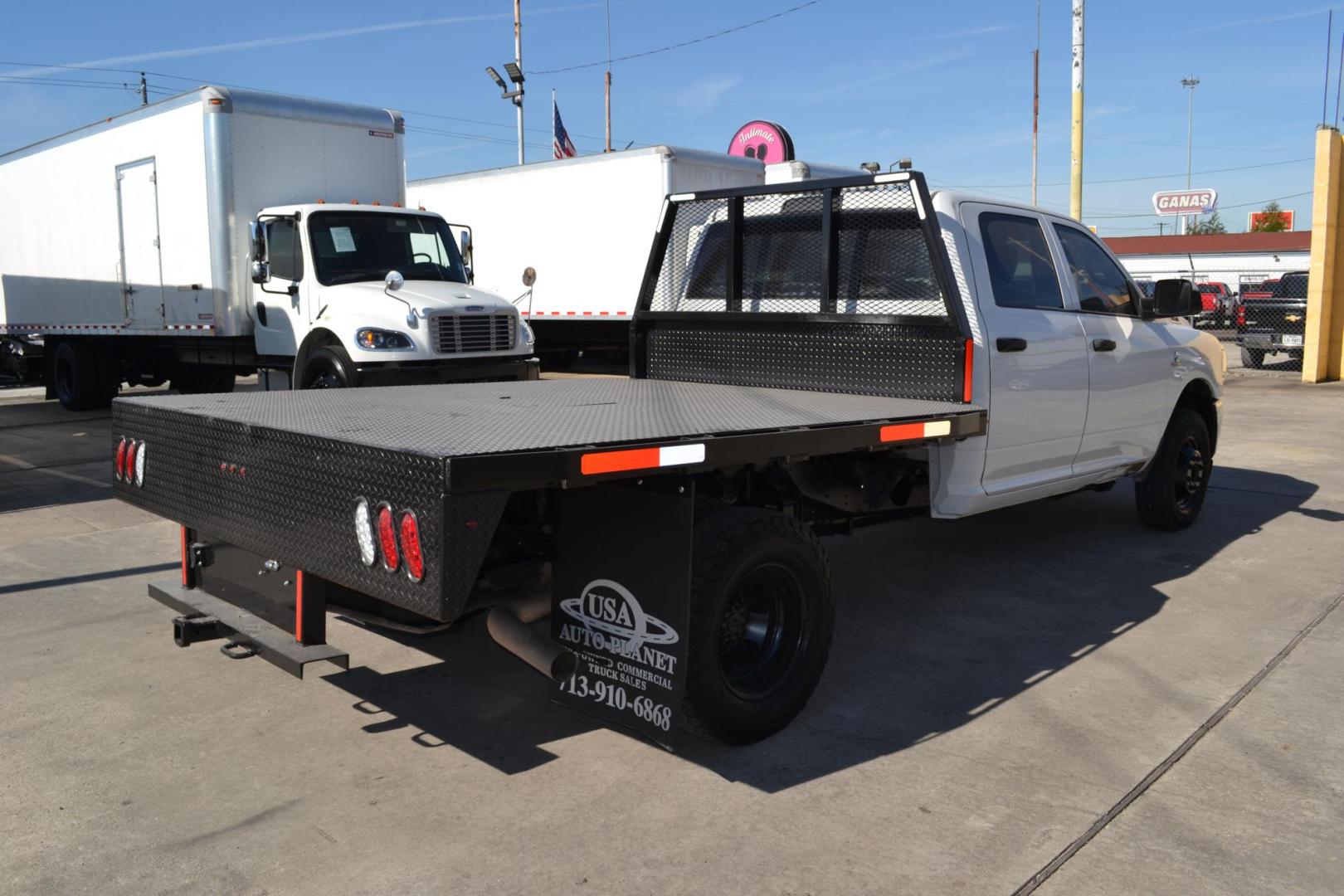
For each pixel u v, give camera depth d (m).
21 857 2.99
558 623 3.60
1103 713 4.02
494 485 2.74
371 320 9.88
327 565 3.13
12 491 8.73
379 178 12.50
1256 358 20.42
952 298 4.57
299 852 3.01
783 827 3.15
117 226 13.01
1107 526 7.17
